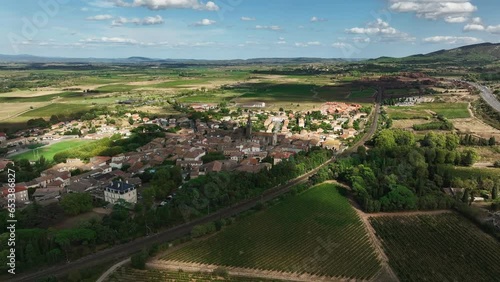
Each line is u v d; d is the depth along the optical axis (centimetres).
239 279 19662
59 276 19600
